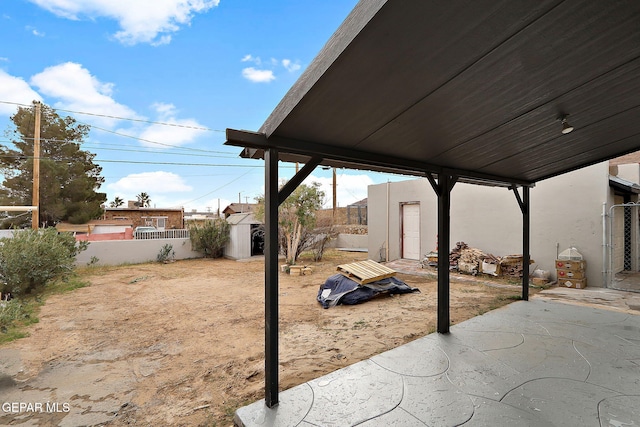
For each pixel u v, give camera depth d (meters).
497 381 2.87
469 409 2.45
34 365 3.57
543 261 7.59
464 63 1.94
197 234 13.69
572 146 3.95
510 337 3.90
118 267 11.25
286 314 5.50
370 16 1.48
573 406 2.47
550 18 1.68
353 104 2.18
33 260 6.86
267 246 2.58
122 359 3.72
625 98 2.74
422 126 2.73
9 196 15.56
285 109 2.20
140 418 2.57
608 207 6.73
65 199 17.52
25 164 15.60
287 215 11.15
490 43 1.80
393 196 11.38
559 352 3.46
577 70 2.21
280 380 3.13
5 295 6.62
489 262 8.04
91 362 3.64
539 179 5.48
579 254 6.89
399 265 10.15
